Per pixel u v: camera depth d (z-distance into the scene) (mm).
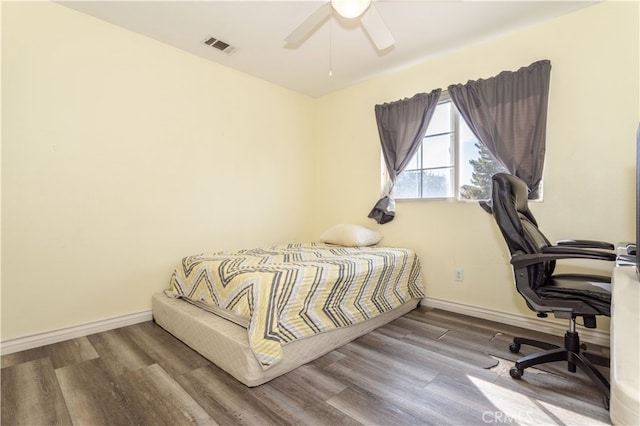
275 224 3514
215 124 2980
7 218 1972
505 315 2484
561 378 1668
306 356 1837
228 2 2139
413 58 2889
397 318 2605
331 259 2354
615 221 2066
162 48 2633
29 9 2033
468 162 2750
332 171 3762
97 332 2293
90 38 2271
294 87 3596
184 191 2770
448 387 1596
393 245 3189
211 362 1834
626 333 515
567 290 1542
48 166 2107
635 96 1997
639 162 1189
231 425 1324
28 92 2031
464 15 2240
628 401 344
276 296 1742
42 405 1459
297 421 1348
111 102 2365
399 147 3041
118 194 2404
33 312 2061
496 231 2549
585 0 2074
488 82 2508
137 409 1427
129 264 2461
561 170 2252
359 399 1498
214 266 2168
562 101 2248
